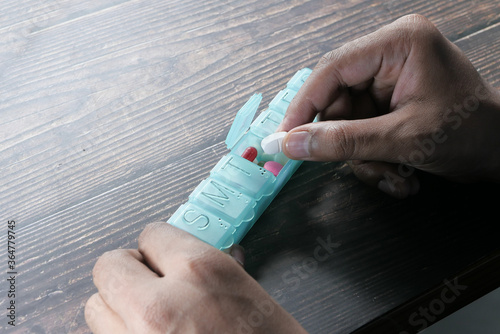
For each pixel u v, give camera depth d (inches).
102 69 36.5
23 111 34.8
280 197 30.4
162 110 34.5
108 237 29.4
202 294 20.5
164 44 37.7
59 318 26.8
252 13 39.2
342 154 26.8
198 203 28.5
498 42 36.6
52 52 37.4
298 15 39.0
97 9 39.6
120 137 33.4
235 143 32.1
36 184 31.5
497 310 35.3
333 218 29.5
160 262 22.8
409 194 29.8
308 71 34.2
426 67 26.6
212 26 38.5
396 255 28.0
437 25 37.9
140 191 31.1
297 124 30.5
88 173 31.9
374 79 30.2
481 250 28.1
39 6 39.6
